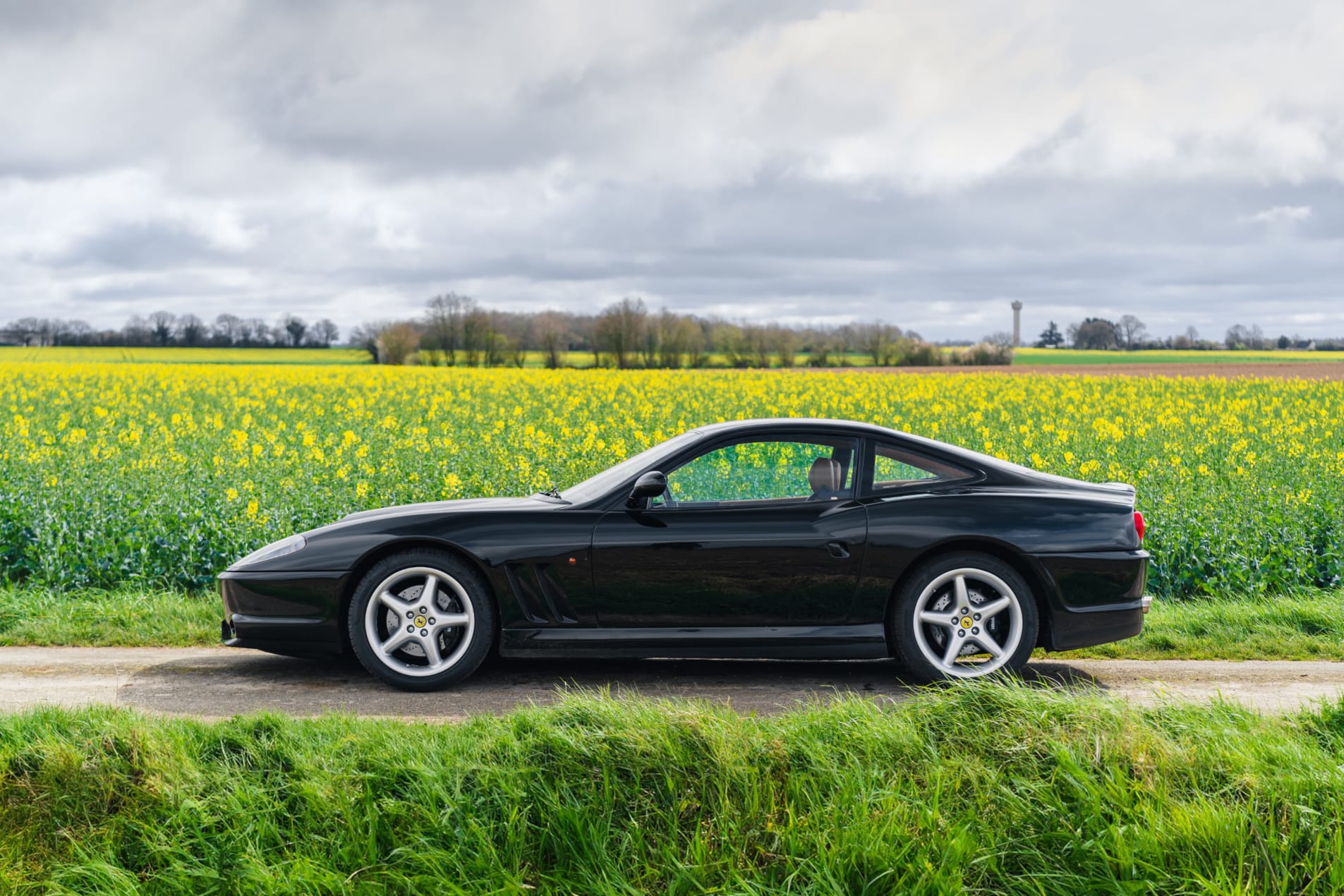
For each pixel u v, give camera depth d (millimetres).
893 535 5082
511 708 4809
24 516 8609
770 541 5066
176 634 6230
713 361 67938
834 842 3029
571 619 5125
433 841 3117
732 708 4613
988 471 5340
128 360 76562
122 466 11430
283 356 83875
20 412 21531
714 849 3098
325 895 2934
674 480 5234
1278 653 5941
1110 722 3580
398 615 5168
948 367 69188
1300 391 31500
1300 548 8266
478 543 5070
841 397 26578
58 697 4926
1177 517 8594
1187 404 25188
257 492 9641
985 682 3977
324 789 3309
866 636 5145
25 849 3148
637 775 3354
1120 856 2920
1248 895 2816
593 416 21078
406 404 25047
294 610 5137
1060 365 70312
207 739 3689
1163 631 6262
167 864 3072
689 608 5102
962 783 3316
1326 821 3043
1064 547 5117
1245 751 3439
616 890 2938
